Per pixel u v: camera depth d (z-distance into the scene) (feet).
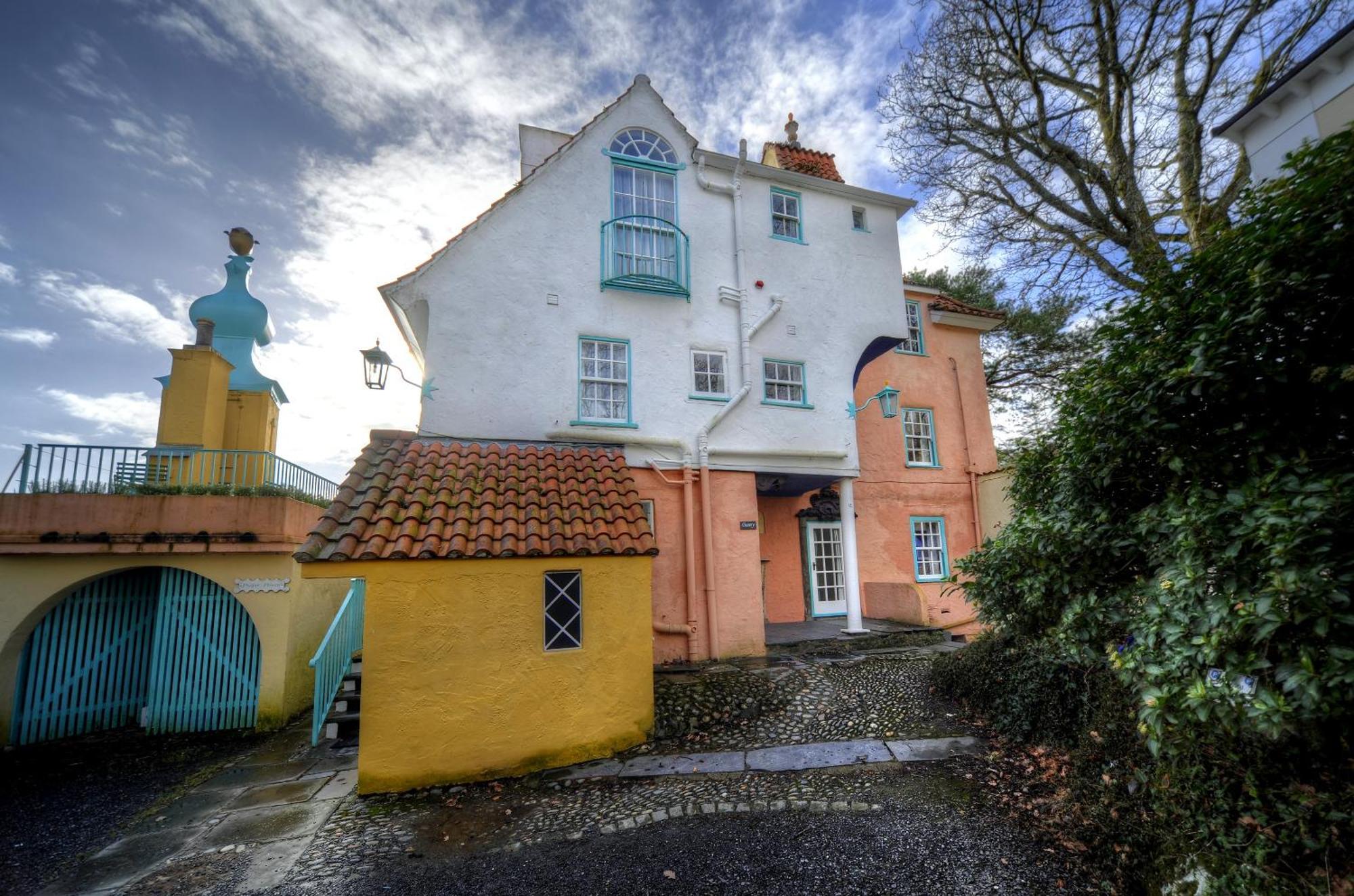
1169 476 14.42
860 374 46.37
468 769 19.12
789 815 15.94
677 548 32.12
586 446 29.78
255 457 30.19
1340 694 8.75
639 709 21.68
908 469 46.68
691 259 35.65
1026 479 21.67
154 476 29.55
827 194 40.32
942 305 50.03
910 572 45.19
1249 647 9.86
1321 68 20.63
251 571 28.04
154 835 16.88
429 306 30.60
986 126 40.91
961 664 24.48
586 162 34.40
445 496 22.59
